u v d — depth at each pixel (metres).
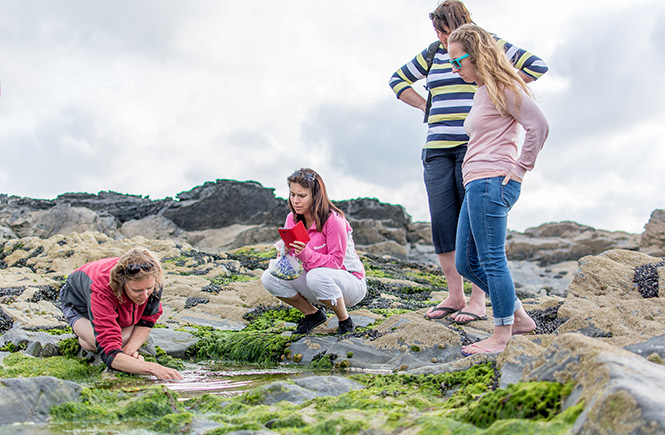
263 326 6.26
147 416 2.88
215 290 7.71
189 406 3.13
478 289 5.46
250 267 9.91
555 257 25.03
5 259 8.86
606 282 5.91
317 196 5.13
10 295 6.48
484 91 4.19
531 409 2.22
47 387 2.91
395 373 3.85
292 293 5.33
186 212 23.75
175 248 10.13
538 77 4.86
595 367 2.16
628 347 3.63
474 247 4.48
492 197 4.11
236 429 2.42
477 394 2.96
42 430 2.61
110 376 3.96
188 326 6.38
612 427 1.79
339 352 4.89
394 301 7.46
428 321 5.19
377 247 23.72
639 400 1.78
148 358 4.60
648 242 22.92
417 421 2.30
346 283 5.18
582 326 4.13
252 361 5.09
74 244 9.21
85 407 2.84
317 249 5.24
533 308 6.01
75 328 4.29
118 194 25.61
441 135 5.28
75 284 4.31
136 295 3.96
